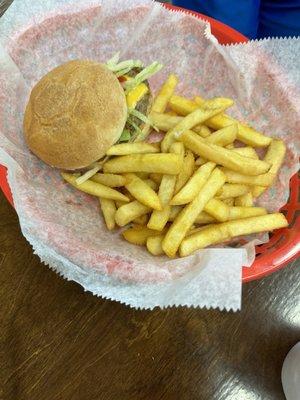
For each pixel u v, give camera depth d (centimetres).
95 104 38
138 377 35
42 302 36
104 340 36
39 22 42
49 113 38
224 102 40
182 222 36
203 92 47
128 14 44
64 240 35
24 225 35
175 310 37
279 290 38
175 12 43
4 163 36
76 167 39
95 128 38
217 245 39
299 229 38
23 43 42
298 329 37
